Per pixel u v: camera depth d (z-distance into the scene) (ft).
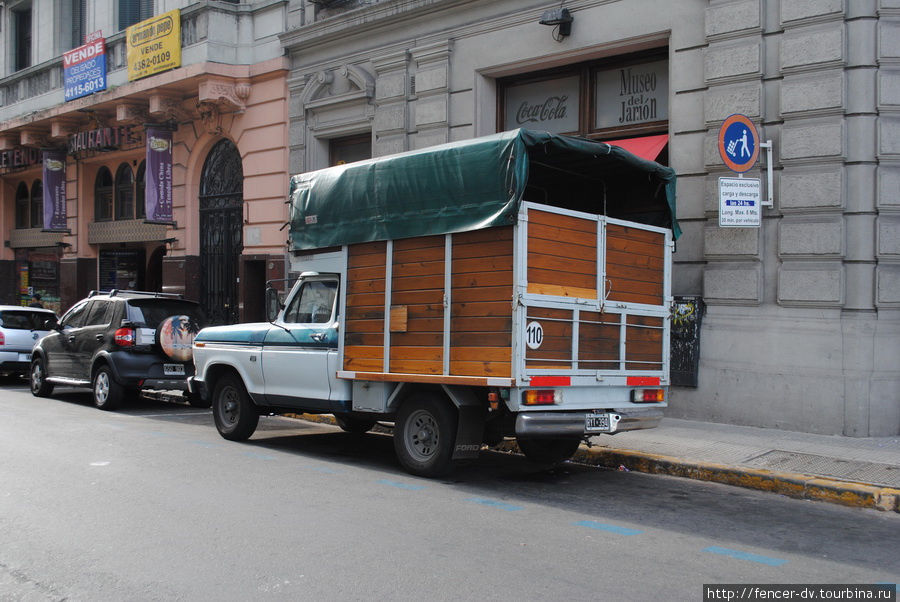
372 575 15.99
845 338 31.35
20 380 60.90
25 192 91.40
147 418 40.04
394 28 49.47
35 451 29.09
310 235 30.07
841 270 31.50
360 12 50.16
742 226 32.89
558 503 23.13
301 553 17.38
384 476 26.40
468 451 25.16
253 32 58.70
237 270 60.80
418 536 18.93
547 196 31.48
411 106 48.47
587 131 41.86
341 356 28.27
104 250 75.92
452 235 25.00
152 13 66.90
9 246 92.02
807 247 32.22
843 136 31.58
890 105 31.22
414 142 48.21
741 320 34.14
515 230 23.20
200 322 44.93
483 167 24.03
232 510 21.02
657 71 39.60
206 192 63.52
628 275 26.68
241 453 30.01
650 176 28.89
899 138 31.22
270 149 57.16
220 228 62.39
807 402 32.19
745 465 26.78
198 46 58.03
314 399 29.32
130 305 42.98
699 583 16.02
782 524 21.24
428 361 25.44
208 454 29.45
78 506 21.16
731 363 34.35
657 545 18.81
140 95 63.41
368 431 37.96
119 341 42.04
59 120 73.46
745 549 18.71
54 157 78.38
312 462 28.71
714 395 34.83
